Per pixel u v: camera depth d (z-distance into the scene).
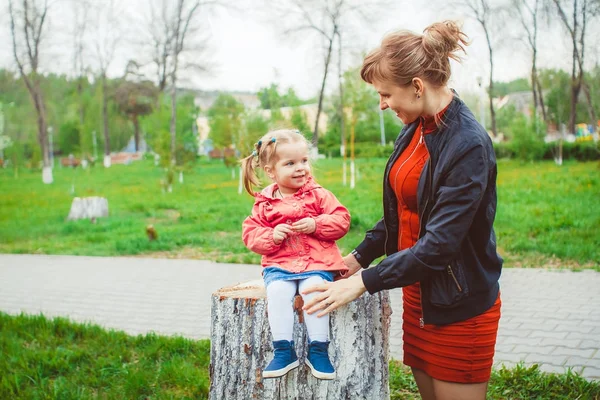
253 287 3.30
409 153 2.75
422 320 2.70
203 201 19.77
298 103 27.08
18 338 6.03
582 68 20.95
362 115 21.61
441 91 2.54
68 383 4.84
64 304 7.98
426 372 2.83
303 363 3.01
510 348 5.51
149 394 4.72
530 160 22.23
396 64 2.46
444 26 2.49
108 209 18.41
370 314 3.08
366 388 3.05
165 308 7.61
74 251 12.20
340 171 22.77
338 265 2.95
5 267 10.76
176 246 12.31
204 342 5.71
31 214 18.81
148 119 33.00
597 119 20.83
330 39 25.80
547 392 4.34
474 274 2.59
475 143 2.43
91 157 41.00
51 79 40.94
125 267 10.41
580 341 5.62
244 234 3.01
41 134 32.91
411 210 2.76
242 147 24.33
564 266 8.87
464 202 2.41
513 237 10.76
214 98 34.06
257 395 3.07
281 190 3.06
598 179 16.69
